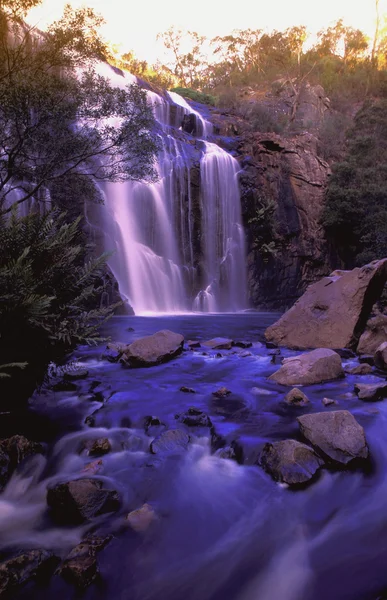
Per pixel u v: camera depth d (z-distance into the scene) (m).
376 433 3.55
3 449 3.06
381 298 10.67
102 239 20.28
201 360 6.66
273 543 2.39
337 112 46.88
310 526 2.54
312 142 33.62
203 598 2.01
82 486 2.63
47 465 3.15
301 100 47.44
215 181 27.39
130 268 21.98
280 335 8.48
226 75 64.56
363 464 3.10
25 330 3.29
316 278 31.41
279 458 3.04
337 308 8.02
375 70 57.34
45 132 9.71
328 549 2.34
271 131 37.84
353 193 29.88
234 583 2.10
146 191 23.52
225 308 27.23
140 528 2.46
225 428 3.72
